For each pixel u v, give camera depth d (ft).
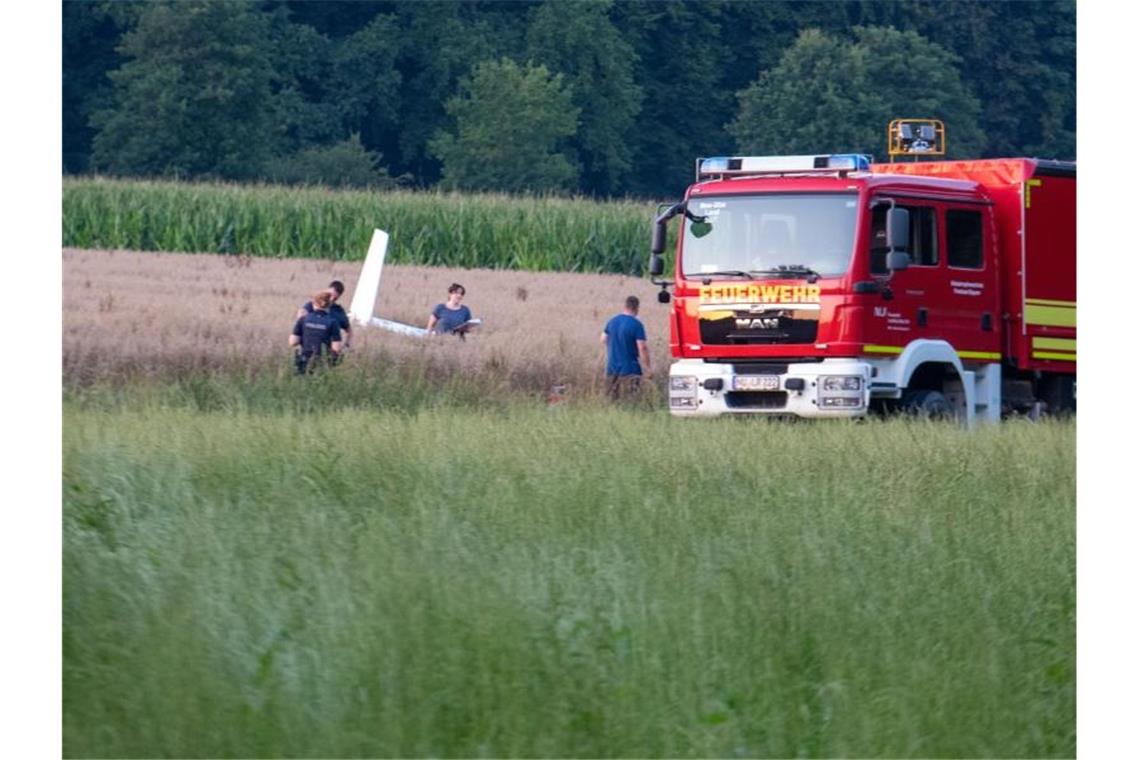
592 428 198.29
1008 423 229.04
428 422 200.13
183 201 607.37
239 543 119.65
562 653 94.68
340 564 111.86
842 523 134.62
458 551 116.16
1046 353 259.60
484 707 88.99
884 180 239.50
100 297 415.44
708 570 113.91
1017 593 114.73
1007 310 256.93
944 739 90.02
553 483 149.28
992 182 258.37
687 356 245.45
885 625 102.73
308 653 94.89
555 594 105.50
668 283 249.55
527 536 126.93
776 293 238.68
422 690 90.17
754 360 240.94
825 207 238.27
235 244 606.55
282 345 318.04
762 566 115.55
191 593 104.12
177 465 157.58
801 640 100.07
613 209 610.65
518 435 188.34
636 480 155.22
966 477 168.76
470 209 606.55
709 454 175.94
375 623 97.30
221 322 365.61
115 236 602.85
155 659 92.38
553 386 306.96
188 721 87.04
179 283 476.54
